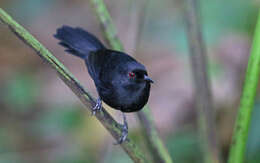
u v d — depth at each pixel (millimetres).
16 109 13117
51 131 12211
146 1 9094
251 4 13172
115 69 8836
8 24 5531
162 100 12141
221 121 11148
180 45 13484
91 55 9438
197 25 6793
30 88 13539
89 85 13836
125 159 10422
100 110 6137
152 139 6504
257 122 9906
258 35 5938
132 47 9148
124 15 14719
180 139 10438
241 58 12445
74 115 12305
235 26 13062
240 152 6094
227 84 11812
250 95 5984
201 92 6699
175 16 15016
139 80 8594
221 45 12773
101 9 7008
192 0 6805
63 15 17422
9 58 15195
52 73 14203
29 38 5605
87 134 11828
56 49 16125
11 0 17375
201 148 6750
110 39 7062
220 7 13203
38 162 11680
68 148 11703
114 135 6125
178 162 10047
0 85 13781
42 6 17391
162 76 12797
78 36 10086
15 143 12273
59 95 13297
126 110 9047
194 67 6770
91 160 11289
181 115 11750
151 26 14844
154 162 6547
